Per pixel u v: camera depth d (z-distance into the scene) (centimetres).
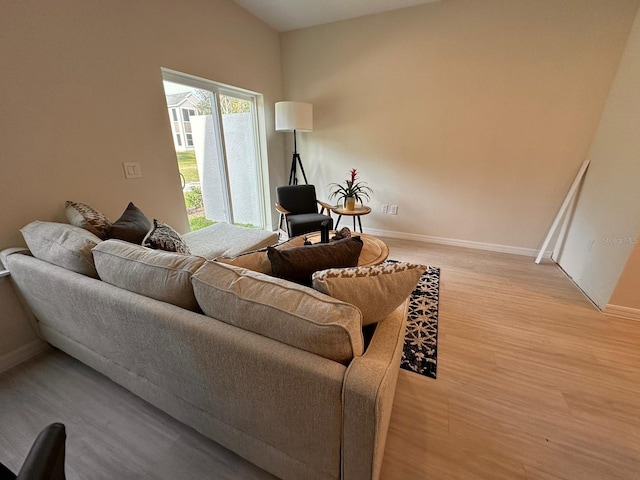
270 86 346
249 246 219
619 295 196
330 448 82
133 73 196
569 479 103
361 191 369
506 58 265
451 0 268
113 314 110
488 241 325
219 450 114
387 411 79
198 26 238
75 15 162
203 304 96
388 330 92
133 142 204
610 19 227
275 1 272
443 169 322
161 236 150
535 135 275
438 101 302
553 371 152
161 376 111
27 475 44
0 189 145
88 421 125
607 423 124
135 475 105
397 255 310
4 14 136
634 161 194
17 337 160
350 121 348
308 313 79
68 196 172
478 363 157
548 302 217
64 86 162
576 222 262
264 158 366
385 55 308
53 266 133
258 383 84
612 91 235
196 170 278
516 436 118
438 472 105
